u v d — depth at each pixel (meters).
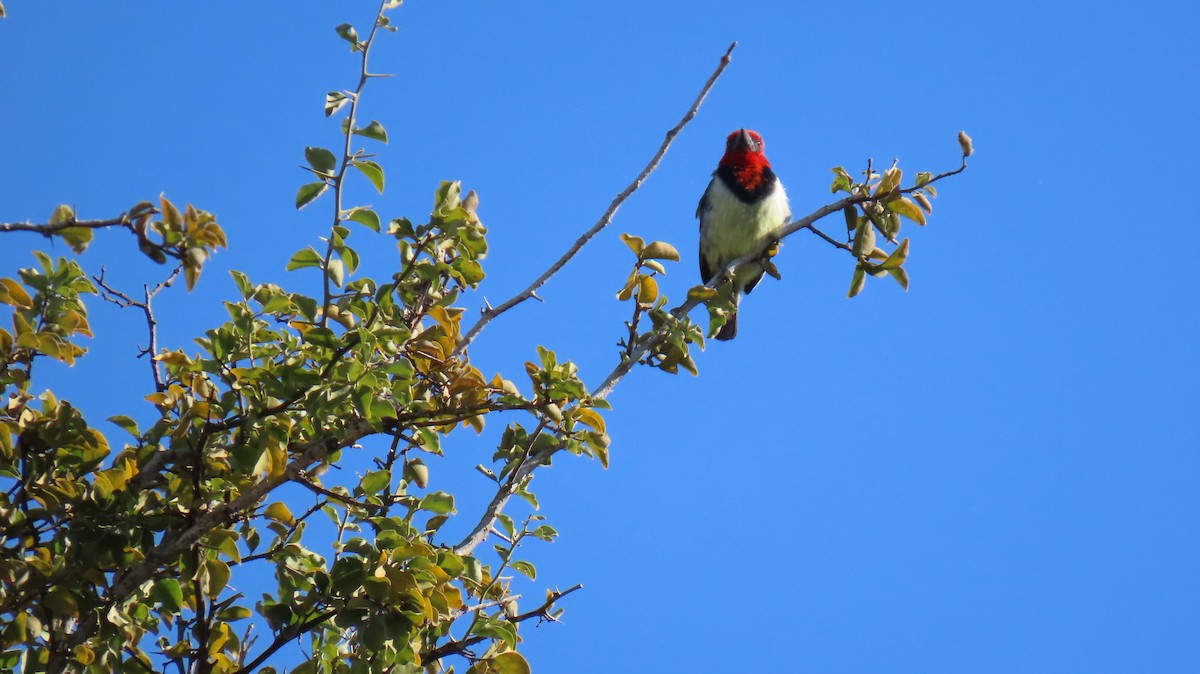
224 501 8.26
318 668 7.94
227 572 7.74
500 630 8.02
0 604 7.37
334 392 7.69
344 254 8.53
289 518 8.09
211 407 8.09
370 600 7.41
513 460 9.15
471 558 8.39
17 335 8.02
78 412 7.95
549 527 9.12
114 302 8.42
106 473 7.77
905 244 10.24
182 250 6.48
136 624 8.27
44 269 8.28
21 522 7.71
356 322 8.45
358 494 8.59
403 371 7.67
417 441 8.57
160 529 7.98
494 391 8.54
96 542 7.62
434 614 7.52
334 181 8.30
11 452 7.72
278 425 8.00
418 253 8.77
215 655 8.04
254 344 8.26
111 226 6.45
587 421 8.83
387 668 7.56
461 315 8.88
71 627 8.05
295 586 7.87
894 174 10.29
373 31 8.30
